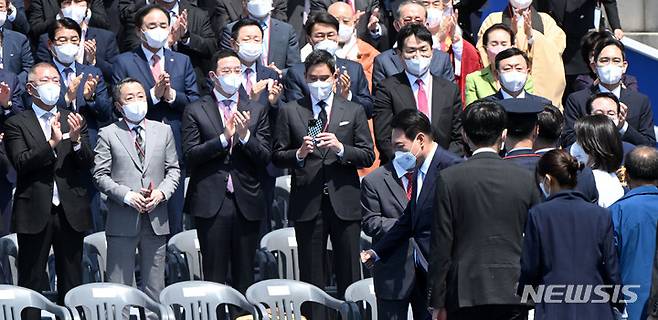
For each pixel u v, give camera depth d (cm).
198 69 4178
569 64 4566
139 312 3491
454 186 2692
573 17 4550
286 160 3459
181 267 3559
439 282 2691
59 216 3475
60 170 3469
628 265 2833
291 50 4162
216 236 3519
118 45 4475
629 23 5159
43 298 3159
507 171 2698
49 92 3472
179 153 3819
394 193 3153
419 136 2958
